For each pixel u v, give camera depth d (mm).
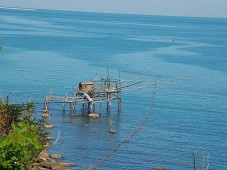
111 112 69062
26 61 115562
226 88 93125
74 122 62406
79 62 119000
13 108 22312
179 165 46250
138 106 73250
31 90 81312
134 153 49531
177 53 153250
